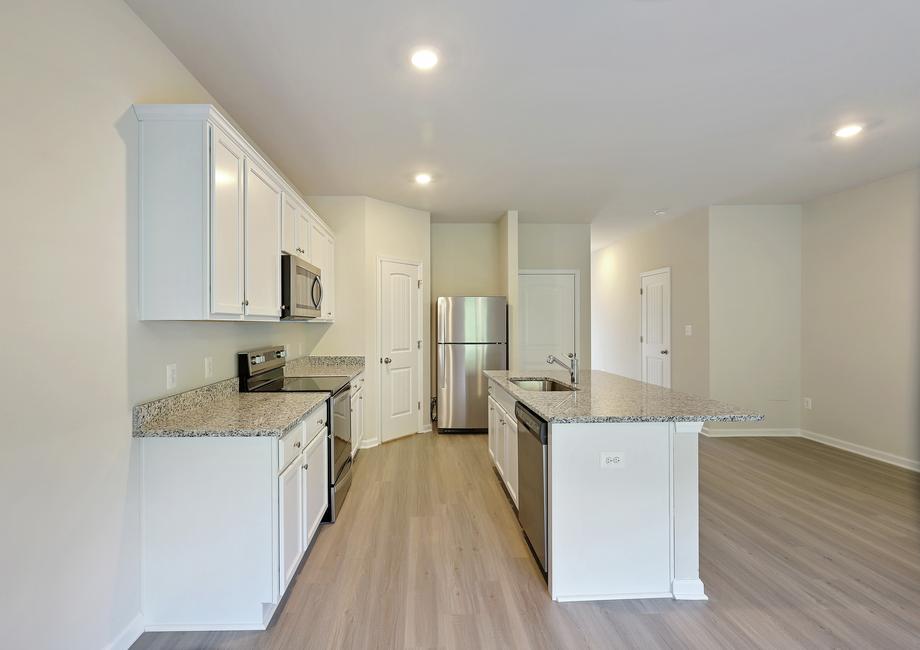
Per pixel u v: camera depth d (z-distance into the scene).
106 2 1.61
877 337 4.04
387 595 2.04
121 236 1.68
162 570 1.79
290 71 2.21
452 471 3.73
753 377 4.83
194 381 2.24
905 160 3.51
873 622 1.86
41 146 1.33
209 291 1.80
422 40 1.97
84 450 1.49
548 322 5.78
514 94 2.45
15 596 1.24
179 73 2.11
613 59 2.13
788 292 4.83
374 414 4.46
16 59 1.25
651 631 1.81
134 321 1.75
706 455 4.18
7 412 1.22
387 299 4.64
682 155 3.37
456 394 5.04
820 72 2.25
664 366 5.72
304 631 1.81
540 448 2.15
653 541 2.05
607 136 3.02
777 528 2.70
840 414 4.40
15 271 1.24
